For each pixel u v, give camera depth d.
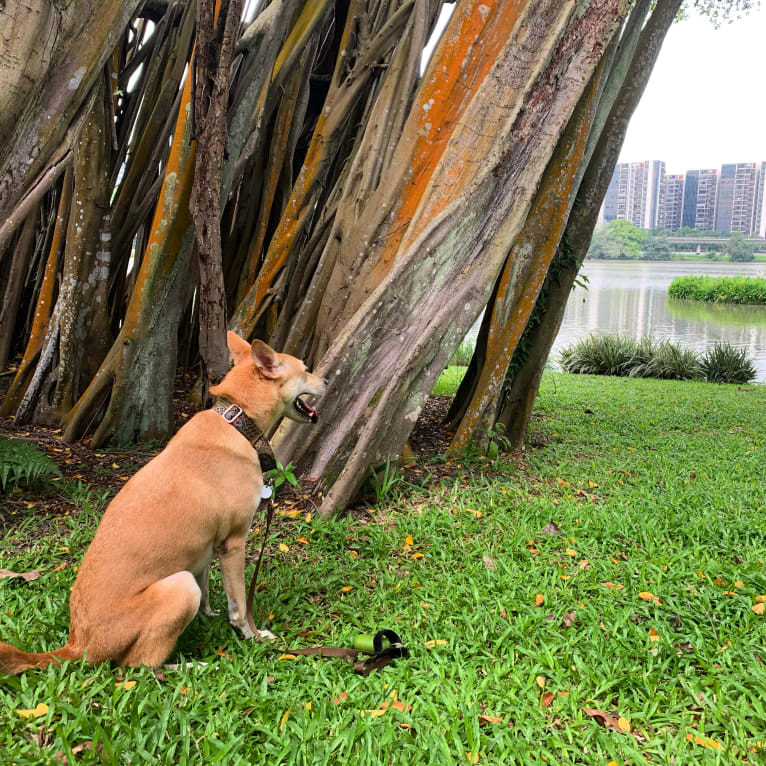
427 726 2.70
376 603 3.81
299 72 9.01
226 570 3.27
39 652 3.12
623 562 4.43
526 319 7.20
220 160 5.43
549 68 6.12
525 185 6.15
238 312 7.88
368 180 6.50
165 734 2.50
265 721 2.69
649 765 2.55
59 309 7.61
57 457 6.45
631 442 8.05
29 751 2.34
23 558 4.15
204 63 5.29
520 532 4.85
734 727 2.75
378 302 5.76
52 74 4.09
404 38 6.61
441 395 11.47
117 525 2.93
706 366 16.06
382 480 5.79
